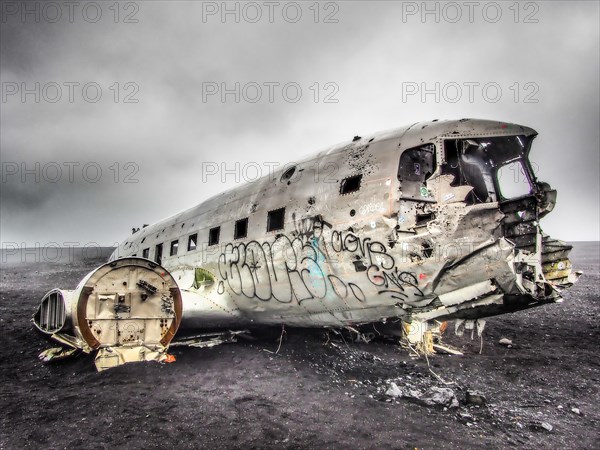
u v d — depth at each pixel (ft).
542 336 32.50
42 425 14.03
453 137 16.53
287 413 15.55
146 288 21.39
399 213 16.37
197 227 29.35
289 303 21.36
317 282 19.24
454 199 15.37
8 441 12.87
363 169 18.21
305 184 20.84
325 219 18.75
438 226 15.10
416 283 15.74
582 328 35.27
